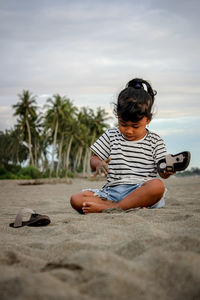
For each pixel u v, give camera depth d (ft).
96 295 3.28
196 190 24.85
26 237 6.91
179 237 5.05
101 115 170.50
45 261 4.77
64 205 15.14
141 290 3.41
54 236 6.76
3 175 112.27
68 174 160.86
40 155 174.40
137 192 9.64
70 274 3.78
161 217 8.18
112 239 5.98
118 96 9.27
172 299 3.31
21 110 136.98
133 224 7.16
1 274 4.06
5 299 3.15
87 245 5.47
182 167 8.68
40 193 30.22
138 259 4.47
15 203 17.67
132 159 10.29
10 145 141.69
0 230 7.81
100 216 8.77
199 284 3.50
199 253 4.41
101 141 10.85
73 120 153.79
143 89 9.24
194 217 7.67
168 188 29.30
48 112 139.44
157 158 10.23
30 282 3.42
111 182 10.43
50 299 3.09
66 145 174.70
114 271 3.81
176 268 3.87
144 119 9.16
